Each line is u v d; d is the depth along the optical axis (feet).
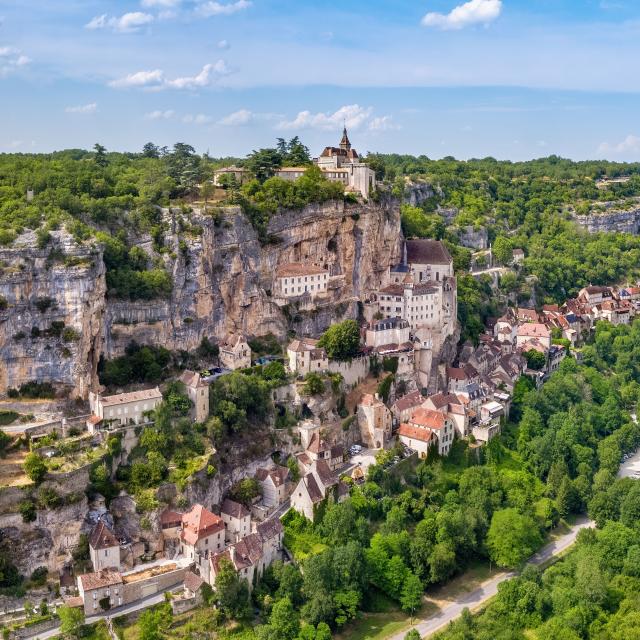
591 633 625.00
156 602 604.90
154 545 653.30
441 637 610.24
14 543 610.65
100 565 614.75
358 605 652.07
